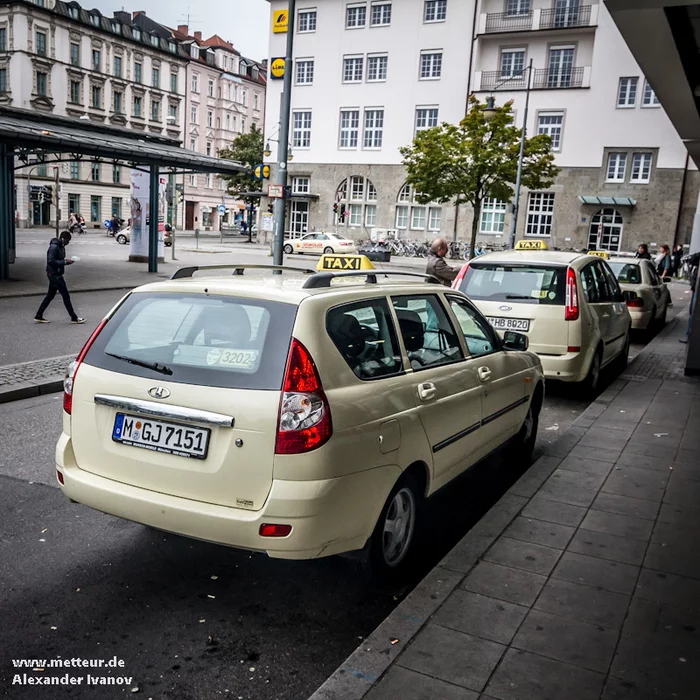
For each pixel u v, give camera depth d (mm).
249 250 44406
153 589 3766
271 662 3154
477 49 46938
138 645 3246
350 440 3332
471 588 3705
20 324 12922
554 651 3131
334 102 51688
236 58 86812
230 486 3273
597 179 44281
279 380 3254
